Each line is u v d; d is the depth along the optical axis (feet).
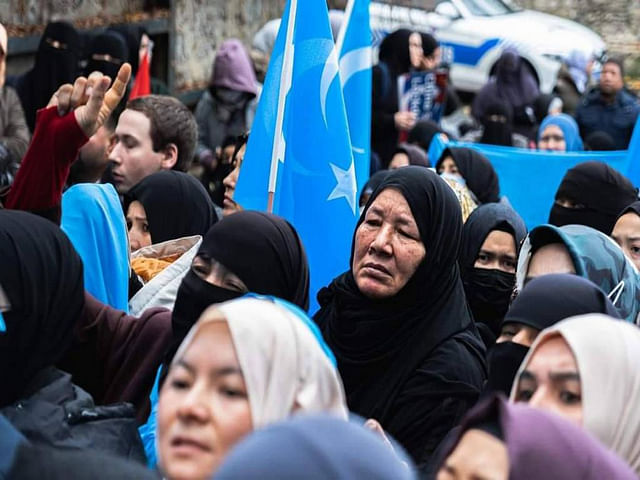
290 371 10.48
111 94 16.17
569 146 36.40
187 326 14.30
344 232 19.13
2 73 19.15
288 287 14.44
